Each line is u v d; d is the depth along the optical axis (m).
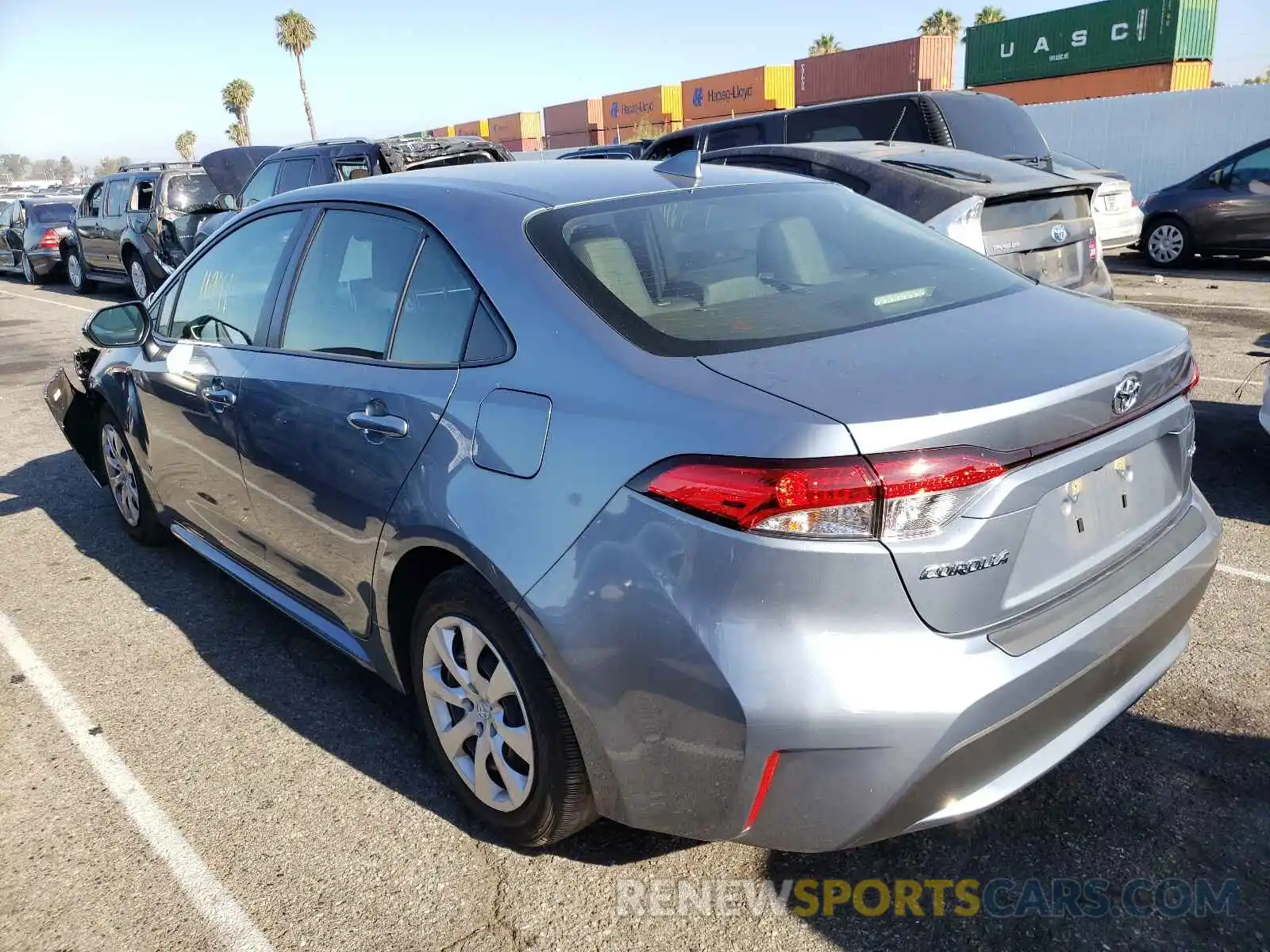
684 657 1.98
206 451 3.67
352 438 2.79
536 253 2.53
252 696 3.46
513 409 2.34
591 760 2.25
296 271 3.31
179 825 2.78
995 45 28.50
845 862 2.52
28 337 12.52
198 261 3.98
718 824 2.10
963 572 1.94
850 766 1.93
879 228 3.06
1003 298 2.63
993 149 8.87
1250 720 3.00
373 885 2.51
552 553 2.18
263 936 2.36
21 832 2.77
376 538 2.74
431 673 2.69
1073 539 2.18
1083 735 2.22
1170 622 2.42
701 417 2.01
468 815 2.76
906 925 2.31
